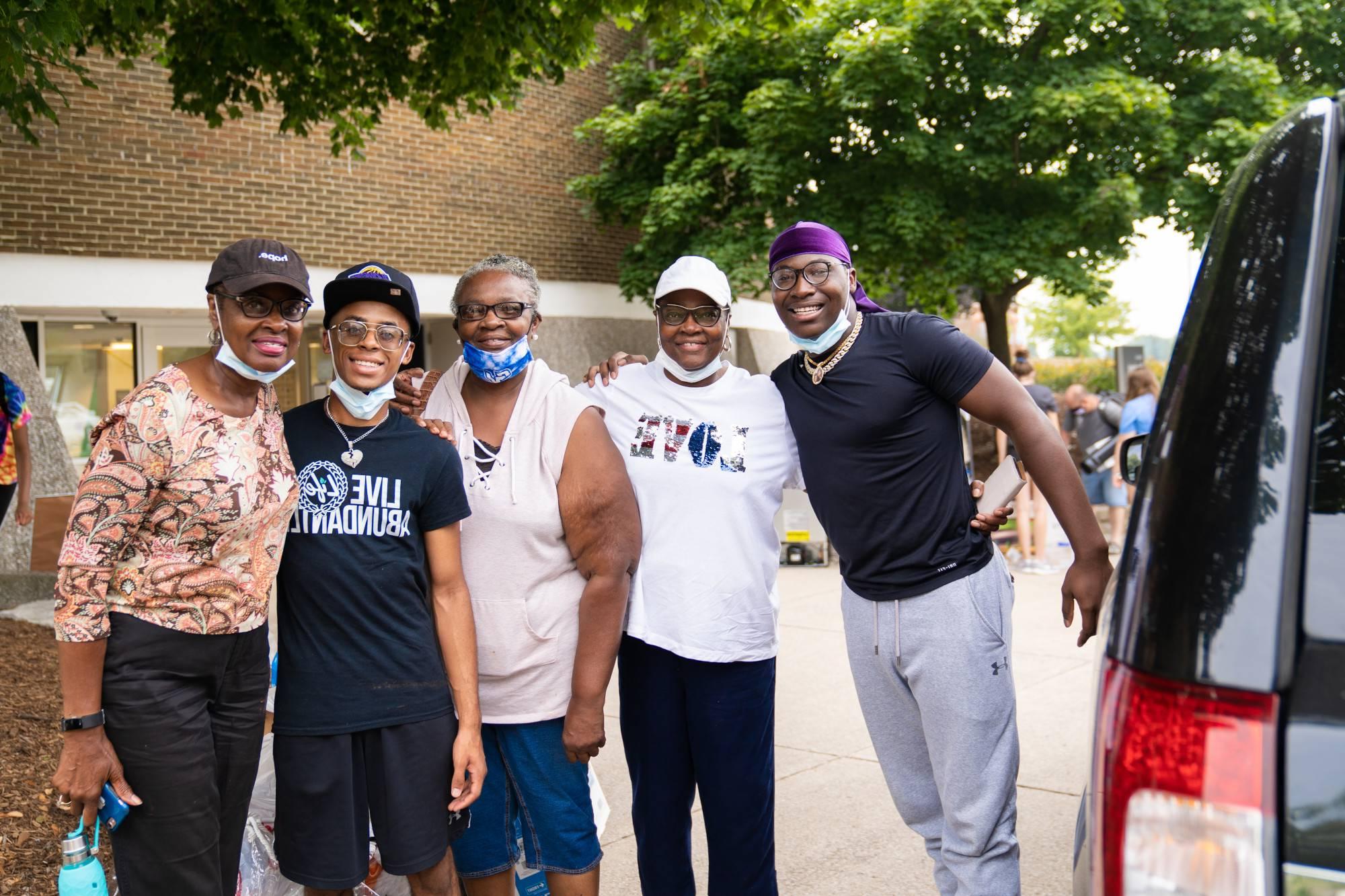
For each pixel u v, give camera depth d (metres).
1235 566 1.22
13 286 9.07
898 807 2.78
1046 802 3.94
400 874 2.34
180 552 2.11
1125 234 12.38
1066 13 11.26
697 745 2.68
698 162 12.36
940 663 2.54
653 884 2.76
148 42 7.61
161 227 9.77
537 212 12.80
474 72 5.72
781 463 2.72
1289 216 1.48
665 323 2.69
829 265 2.56
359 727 2.28
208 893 2.17
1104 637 1.40
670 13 5.26
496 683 2.54
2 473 6.04
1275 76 12.24
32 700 4.67
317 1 5.38
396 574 2.30
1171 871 1.17
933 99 11.81
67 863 2.06
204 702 2.18
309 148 10.70
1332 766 1.12
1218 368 1.38
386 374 2.30
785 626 7.12
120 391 10.45
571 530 2.53
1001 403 2.52
